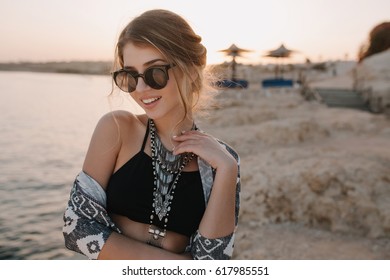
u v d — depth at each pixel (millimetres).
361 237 5668
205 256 1379
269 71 52812
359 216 6016
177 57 1386
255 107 19500
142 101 1411
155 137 1526
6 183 9141
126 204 1462
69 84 57125
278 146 11852
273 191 6707
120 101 1555
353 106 23031
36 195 8336
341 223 5980
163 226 1465
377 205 6160
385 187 6688
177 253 1479
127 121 1543
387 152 10469
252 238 5621
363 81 26438
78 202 1391
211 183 1502
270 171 7496
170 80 1398
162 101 1405
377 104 21969
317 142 12703
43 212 7312
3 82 55375
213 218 1391
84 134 16562
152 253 1375
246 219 6281
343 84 32344
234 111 16469
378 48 17734
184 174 1504
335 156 8641
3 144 13836
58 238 6141
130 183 1472
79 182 1438
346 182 6680
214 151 1448
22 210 7391
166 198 1472
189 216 1474
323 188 6605
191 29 1455
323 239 5602
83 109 25484
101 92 42156
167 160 1503
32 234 6273
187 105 1449
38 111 23750
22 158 11797
